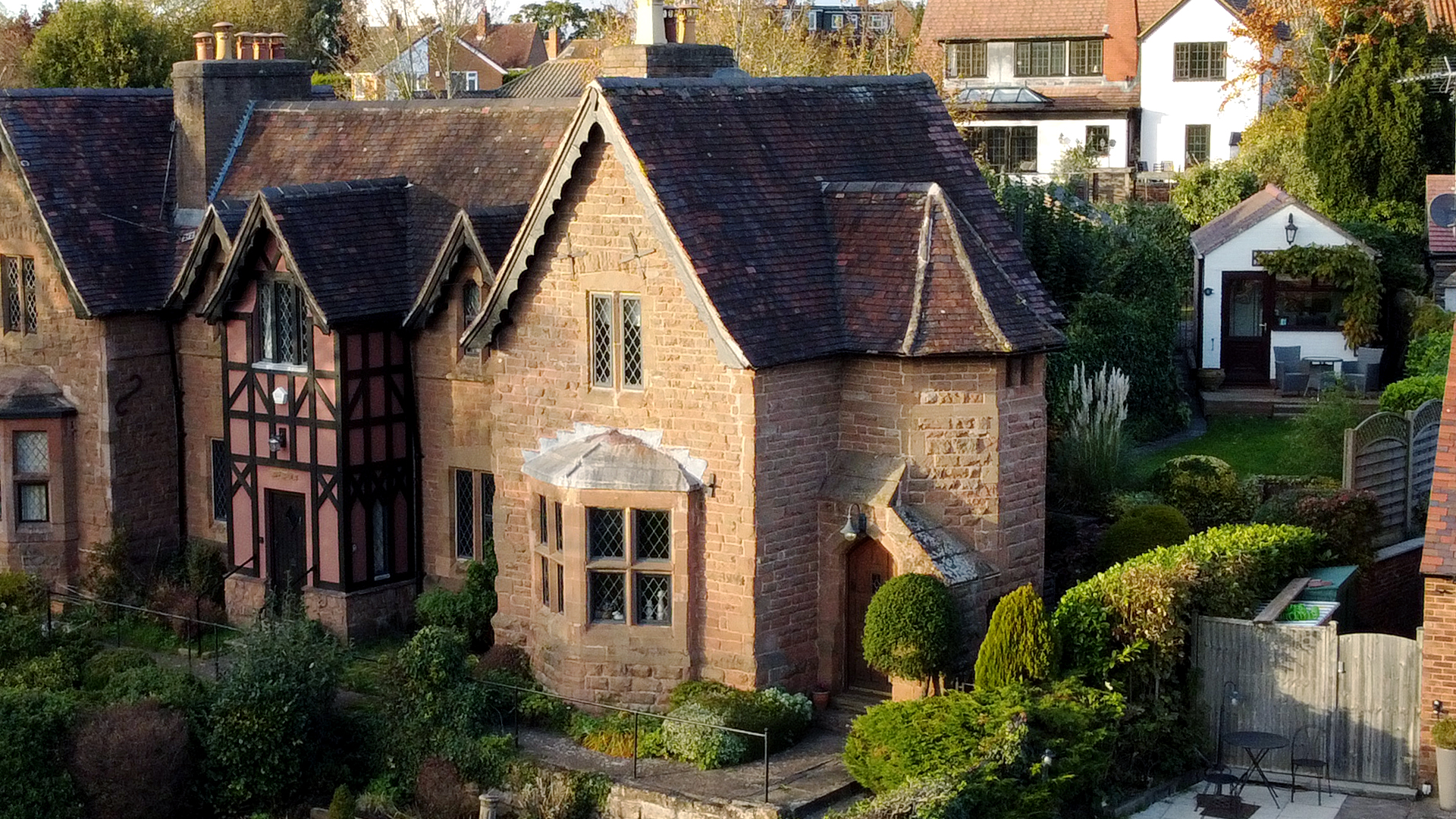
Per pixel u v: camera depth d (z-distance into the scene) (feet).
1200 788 85.81
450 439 109.70
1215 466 111.75
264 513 112.68
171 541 122.72
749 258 92.43
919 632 88.07
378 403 109.50
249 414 111.96
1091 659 86.22
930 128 107.65
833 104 103.91
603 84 92.38
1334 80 198.90
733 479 91.09
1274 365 150.61
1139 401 139.23
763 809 81.35
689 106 96.12
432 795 88.22
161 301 120.06
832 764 87.45
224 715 93.09
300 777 93.04
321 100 124.98
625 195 92.73
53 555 120.98
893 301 93.15
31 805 89.81
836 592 94.12
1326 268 147.02
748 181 95.61
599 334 95.40
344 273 107.65
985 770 77.05
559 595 96.17
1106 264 142.61
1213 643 87.66
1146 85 233.96
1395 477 111.34
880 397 93.40
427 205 112.37
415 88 253.44
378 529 110.83
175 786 92.02
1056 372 125.59
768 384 90.43
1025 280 103.04
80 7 199.41
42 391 120.57
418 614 107.55
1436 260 151.02
